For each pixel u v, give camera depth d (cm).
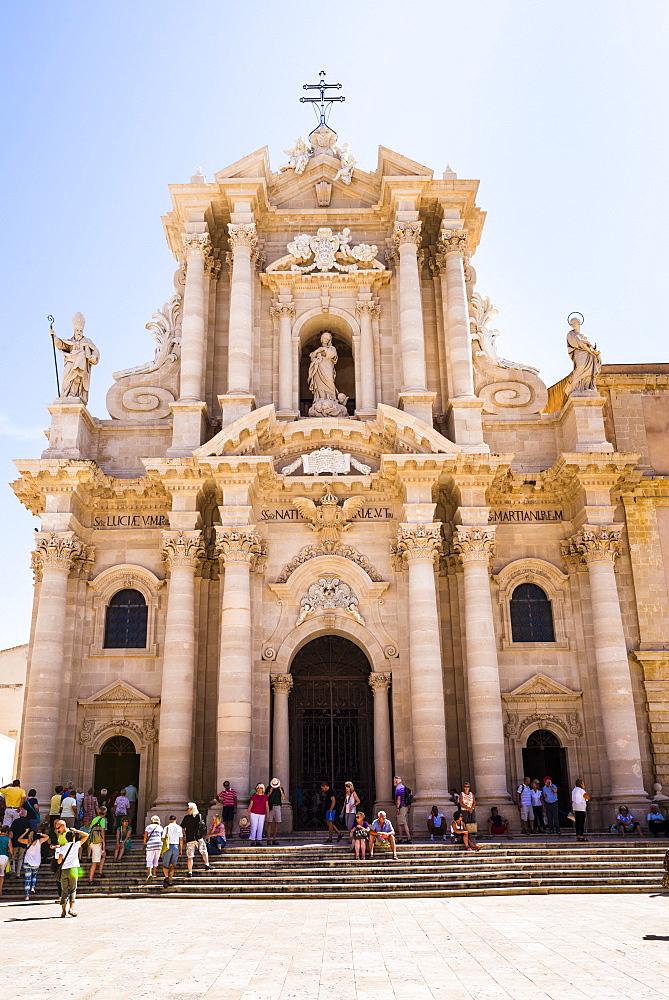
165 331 3344
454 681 2923
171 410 3136
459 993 1041
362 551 3020
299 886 2002
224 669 2723
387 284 3353
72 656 2895
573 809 2470
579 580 2992
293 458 3086
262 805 2419
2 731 5297
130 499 3050
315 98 3684
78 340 3114
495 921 1569
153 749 2841
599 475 2930
